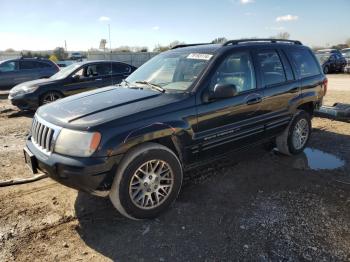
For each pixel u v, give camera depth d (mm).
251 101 4270
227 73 4062
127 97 3697
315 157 5270
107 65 9922
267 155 5320
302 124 5344
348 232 3182
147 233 3213
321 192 4016
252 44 4574
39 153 3338
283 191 4047
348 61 24453
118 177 3152
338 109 7547
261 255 2861
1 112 9711
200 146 3799
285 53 5043
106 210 3652
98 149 3006
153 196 3455
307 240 3059
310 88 5355
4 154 5578
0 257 2877
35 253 2938
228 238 3109
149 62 4863
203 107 3734
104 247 3016
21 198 3936
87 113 3293
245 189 4113
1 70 13719
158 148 3357
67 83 9281
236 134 4180
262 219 3418
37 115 3691
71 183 3053
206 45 4605
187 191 4066
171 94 3721
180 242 3062
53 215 3561
